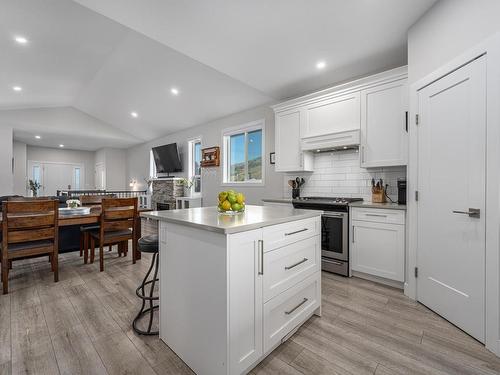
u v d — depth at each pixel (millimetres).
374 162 2887
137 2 2260
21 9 2943
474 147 1734
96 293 2469
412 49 2389
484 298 1667
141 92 5383
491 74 1610
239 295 1328
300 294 1827
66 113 7156
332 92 3229
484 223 1666
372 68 3242
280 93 4086
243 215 1756
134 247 3379
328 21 2398
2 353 1594
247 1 2197
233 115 5262
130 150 9617
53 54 4098
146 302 2285
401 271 2520
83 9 3094
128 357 1575
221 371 1298
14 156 8609
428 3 2115
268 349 1527
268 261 1517
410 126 2369
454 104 1897
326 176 3691
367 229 2777
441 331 1845
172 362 1541
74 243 3938
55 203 2701
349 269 2939
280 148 3861
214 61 3160
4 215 2428
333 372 1449
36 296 2396
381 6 2176
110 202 3121
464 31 1840
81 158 10641
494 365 1495
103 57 4445
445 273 1994
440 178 2031
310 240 1910
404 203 2748
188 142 6488
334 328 1891
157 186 7184
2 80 4691
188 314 1506
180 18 2438
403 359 1555
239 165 5328
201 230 1403
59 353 1601
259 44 2799
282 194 4305
